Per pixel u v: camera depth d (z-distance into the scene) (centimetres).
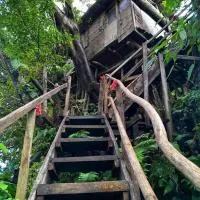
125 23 1050
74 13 1150
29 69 796
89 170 385
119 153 385
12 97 915
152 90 691
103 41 1160
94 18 1259
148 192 179
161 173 411
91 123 613
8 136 826
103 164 379
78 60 1073
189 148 523
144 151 450
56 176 368
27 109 261
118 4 1131
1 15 708
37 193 291
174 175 402
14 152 804
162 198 420
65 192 293
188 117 579
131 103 604
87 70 1083
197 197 385
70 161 373
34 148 719
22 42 743
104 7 1191
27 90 857
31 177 557
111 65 1189
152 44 978
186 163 137
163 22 1110
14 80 827
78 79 1133
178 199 407
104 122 595
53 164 370
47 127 748
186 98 571
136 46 998
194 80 656
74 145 456
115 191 294
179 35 319
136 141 539
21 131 814
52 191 293
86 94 1089
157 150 446
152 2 1194
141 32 1002
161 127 193
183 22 311
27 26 726
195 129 507
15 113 223
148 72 650
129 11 1045
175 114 611
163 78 617
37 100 314
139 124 597
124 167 337
